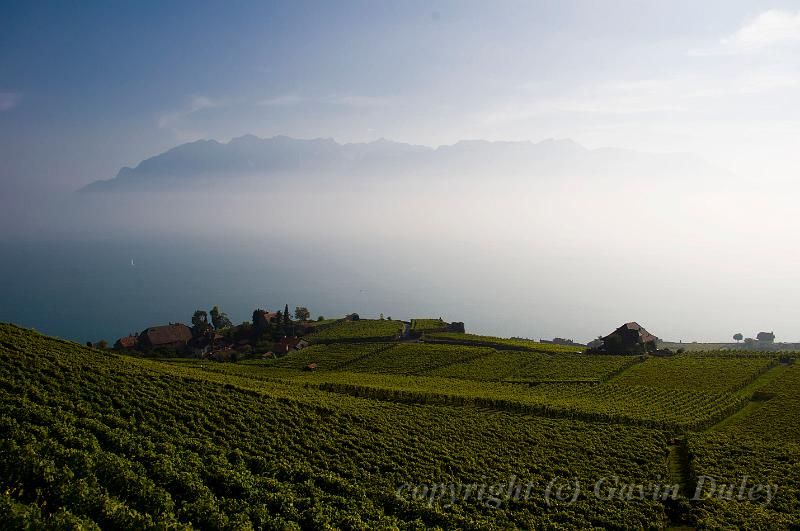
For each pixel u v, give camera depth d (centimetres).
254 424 5175
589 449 5503
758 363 9244
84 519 2711
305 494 3856
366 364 10950
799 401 7300
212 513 3156
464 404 7388
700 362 9625
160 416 4934
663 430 6328
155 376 6034
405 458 4888
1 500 2619
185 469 3759
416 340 13575
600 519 3984
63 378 5281
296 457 4594
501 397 7588
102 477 3303
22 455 3247
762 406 7244
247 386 6794
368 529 3394
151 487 3266
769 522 3959
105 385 5359
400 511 3878
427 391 7888
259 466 4256
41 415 4147
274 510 3509
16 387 4712
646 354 10731
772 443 5738
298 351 12644
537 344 12988
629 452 5447
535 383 8975
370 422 5822
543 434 5969
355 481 4269
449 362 10700
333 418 5744
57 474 3133
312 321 16812
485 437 5744
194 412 5150
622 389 8269
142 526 2794
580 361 10206
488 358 10862
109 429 4184
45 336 6888
